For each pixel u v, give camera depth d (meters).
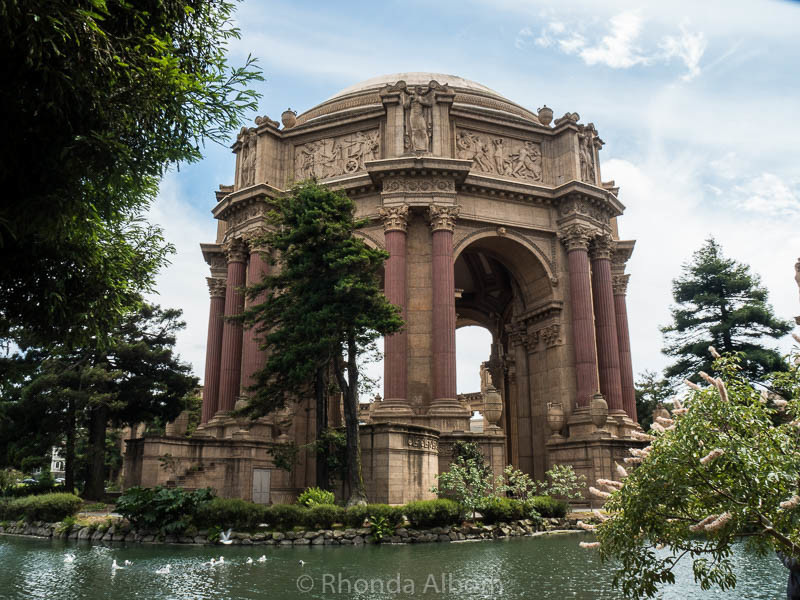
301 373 28.78
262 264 44.16
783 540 8.52
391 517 25.34
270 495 35.81
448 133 44.25
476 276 62.41
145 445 31.06
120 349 47.06
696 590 14.91
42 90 10.34
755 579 16.36
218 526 24.69
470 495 28.50
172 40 13.23
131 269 15.74
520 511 28.97
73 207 11.74
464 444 34.31
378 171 42.22
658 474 9.06
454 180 42.78
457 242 43.56
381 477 29.73
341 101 50.06
